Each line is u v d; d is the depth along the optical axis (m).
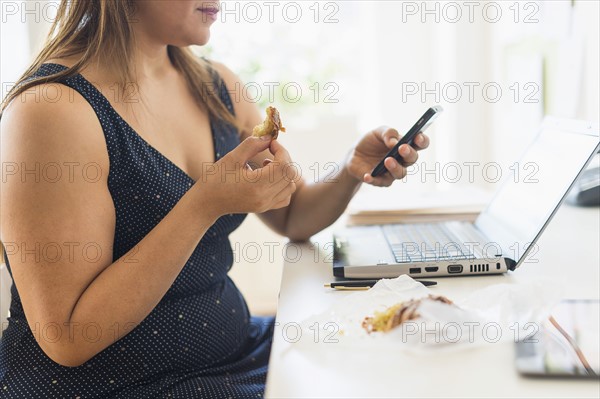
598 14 1.32
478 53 2.11
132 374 0.96
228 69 1.33
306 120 2.53
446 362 0.64
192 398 0.93
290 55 2.51
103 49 1.00
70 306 0.86
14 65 2.00
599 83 1.34
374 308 0.76
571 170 0.91
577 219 1.21
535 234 0.91
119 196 0.97
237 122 1.26
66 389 0.92
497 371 0.61
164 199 1.00
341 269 0.94
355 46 2.53
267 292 2.45
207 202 0.87
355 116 2.46
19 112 0.89
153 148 1.01
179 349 0.99
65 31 1.03
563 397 0.56
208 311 1.04
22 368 0.93
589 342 0.66
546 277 0.90
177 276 0.99
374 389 0.59
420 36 2.34
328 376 0.62
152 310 0.98
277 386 0.60
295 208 1.25
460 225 1.22
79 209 0.88
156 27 1.05
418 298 0.76
